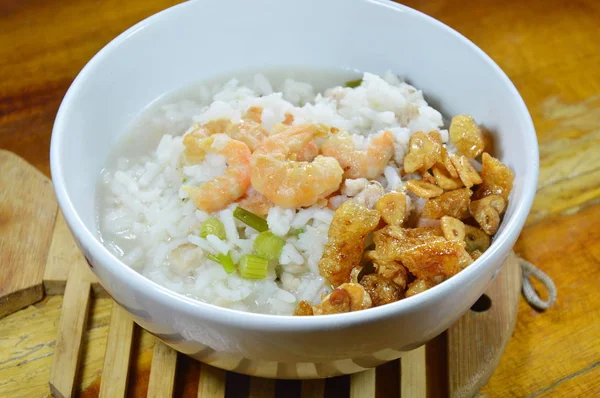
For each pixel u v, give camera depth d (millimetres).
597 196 473
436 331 374
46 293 442
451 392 413
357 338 351
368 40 466
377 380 419
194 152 427
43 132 497
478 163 429
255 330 345
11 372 418
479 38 538
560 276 449
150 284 354
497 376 423
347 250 394
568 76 520
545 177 479
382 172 425
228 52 472
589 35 540
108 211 428
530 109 505
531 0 559
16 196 462
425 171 421
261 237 407
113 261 360
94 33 535
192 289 402
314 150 426
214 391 408
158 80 460
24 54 525
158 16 448
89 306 435
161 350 416
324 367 373
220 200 412
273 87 481
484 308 434
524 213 375
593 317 437
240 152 417
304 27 469
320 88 481
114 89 441
